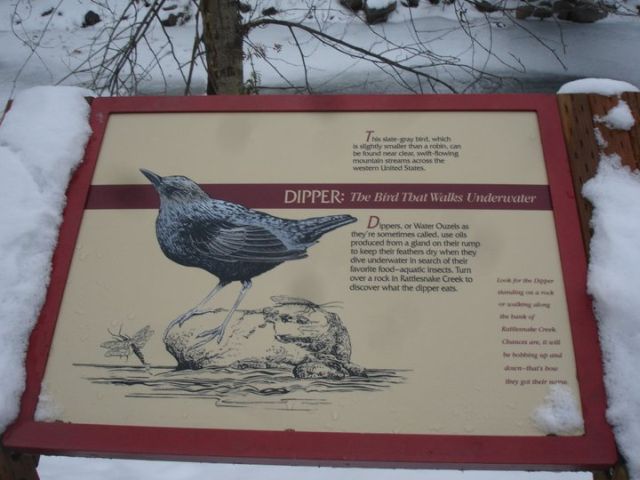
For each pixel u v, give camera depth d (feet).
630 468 4.97
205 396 5.46
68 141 6.63
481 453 5.12
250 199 6.32
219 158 6.57
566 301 5.70
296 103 6.82
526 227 6.04
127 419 5.40
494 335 5.58
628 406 5.15
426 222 6.09
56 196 6.36
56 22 31.22
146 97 7.01
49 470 10.48
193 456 5.22
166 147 6.68
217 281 5.97
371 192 6.26
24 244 6.04
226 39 12.80
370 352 5.56
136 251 6.15
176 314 5.83
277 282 5.92
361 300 5.78
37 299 5.86
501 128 6.57
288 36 27.48
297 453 5.16
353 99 6.79
